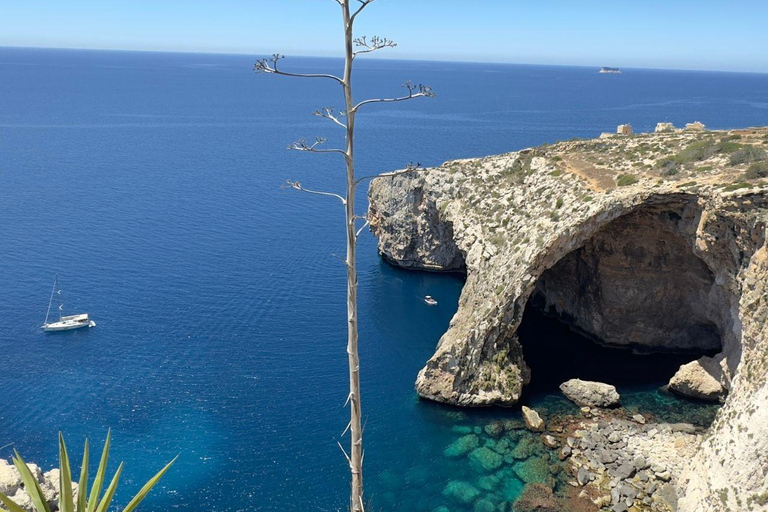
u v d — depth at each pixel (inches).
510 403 1839.3
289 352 2215.8
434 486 1476.4
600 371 2075.5
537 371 2079.2
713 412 1772.9
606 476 1483.8
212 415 1780.3
